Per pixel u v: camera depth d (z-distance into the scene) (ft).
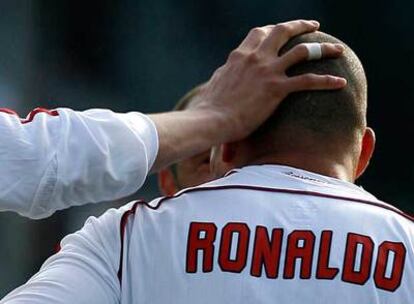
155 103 80.48
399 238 23.67
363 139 25.93
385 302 22.99
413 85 83.46
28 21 77.66
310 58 24.90
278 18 80.64
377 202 24.41
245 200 23.99
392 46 83.92
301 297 22.89
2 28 77.05
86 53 79.20
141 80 80.28
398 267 23.29
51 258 23.94
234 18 80.23
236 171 24.99
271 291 22.93
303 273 23.06
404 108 84.02
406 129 84.02
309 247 23.27
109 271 23.32
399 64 83.82
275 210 23.81
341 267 23.09
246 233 23.43
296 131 24.77
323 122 24.66
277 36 25.41
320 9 81.97
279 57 25.05
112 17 79.61
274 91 24.63
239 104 24.89
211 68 80.23
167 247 23.43
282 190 24.18
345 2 82.12
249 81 24.95
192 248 23.36
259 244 23.30
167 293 23.11
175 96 80.43
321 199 24.06
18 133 22.17
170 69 80.33
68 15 78.84
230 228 23.52
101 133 22.85
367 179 84.23
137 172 23.29
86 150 22.59
